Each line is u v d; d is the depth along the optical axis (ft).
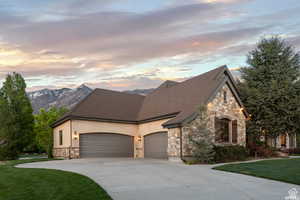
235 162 62.23
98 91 95.76
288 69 86.07
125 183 35.37
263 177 39.37
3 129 100.89
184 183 35.37
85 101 87.40
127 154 88.07
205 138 61.67
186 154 64.75
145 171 45.98
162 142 76.89
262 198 27.53
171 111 76.13
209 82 76.23
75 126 79.10
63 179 37.58
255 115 88.07
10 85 106.93
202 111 63.93
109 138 85.40
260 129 88.79
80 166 53.57
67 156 78.74
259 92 85.25
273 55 87.97
